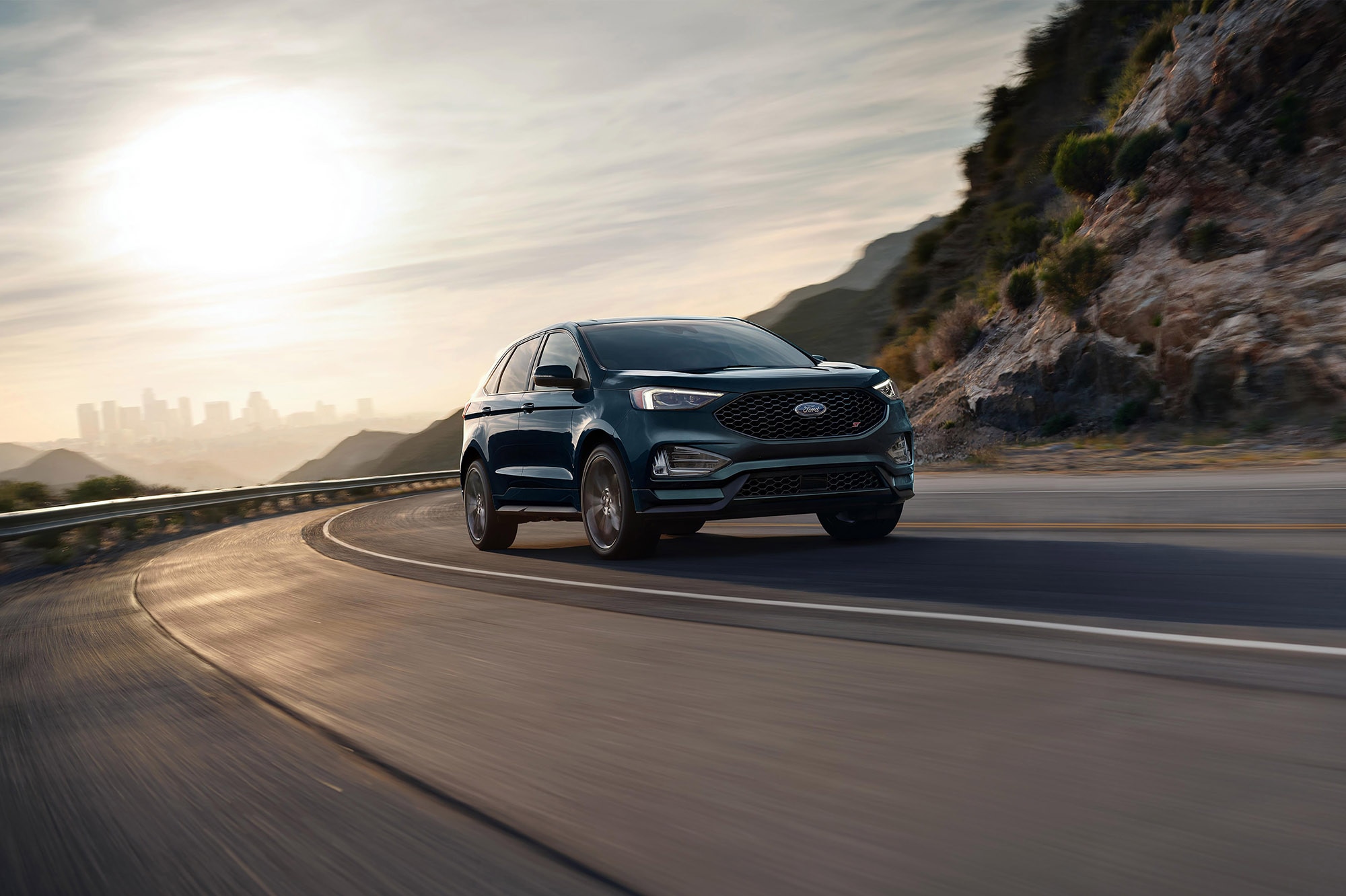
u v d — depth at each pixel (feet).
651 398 21.89
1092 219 81.66
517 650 14.02
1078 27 130.41
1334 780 7.18
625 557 23.15
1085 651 11.39
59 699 13.60
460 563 25.91
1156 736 8.36
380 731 10.50
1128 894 5.76
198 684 13.65
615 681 11.76
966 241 138.72
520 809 7.91
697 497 21.12
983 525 25.67
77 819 8.71
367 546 34.37
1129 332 68.03
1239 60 72.02
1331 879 5.76
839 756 8.50
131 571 33.94
